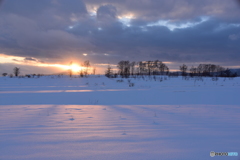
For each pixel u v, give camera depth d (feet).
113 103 62.49
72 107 37.17
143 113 29.32
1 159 10.64
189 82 176.24
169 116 26.32
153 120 22.88
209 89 106.83
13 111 30.25
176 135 15.61
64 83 173.17
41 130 17.03
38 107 36.83
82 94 81.66
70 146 12.73
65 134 15.69
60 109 33.32
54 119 22.66
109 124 19.99
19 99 68.13
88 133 16.07
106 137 14.87
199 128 18.37
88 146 12.76
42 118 23.35
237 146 12.94
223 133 16.37
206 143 13.53
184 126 19.33
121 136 15.19
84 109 33.65
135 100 68.80
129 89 112.57
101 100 68.44
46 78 215.10
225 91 92.58
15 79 204.64
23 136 15.02
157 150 12.10
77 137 14.80
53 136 15.06
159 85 148.46
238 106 40.81
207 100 69.00
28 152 11.66
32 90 106.01
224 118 24.73
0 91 99.25
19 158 10.79
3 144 13.08
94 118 23.71
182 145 13.08
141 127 18.67
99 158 10.86
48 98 70.85
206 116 26.48
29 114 26.84
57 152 11.68
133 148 12.43
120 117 24.88
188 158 10.91
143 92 88.38
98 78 214.28
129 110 33.14
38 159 10.67
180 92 88.89
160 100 69.15
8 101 64.28
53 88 122.01
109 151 11.89
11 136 15.01
